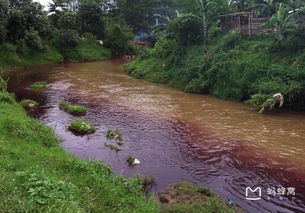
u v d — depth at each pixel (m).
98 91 23.62
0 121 11.93
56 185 6.43
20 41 39.59
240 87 20.19
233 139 13.51
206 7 26.86
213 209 7.64
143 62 32.75
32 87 24.67
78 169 8.50
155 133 14.21
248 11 28.78
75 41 46.88
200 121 16.09
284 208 8.44
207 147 12.62
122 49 53.72
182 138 13.60
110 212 6.45
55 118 16.34
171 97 21.62
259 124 15.60
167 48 29.45
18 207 5.27
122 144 12.79
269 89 17.97
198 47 26.70
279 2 26.69
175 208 7.46
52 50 44.47
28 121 13.51
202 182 9.79
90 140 13.22
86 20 54.16
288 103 18.27
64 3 52.12
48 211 5.31
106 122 15.83
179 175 10.23
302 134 14.12
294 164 11.14
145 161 11.23
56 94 22.47
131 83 27.16
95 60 47.91
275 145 12.84
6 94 17.84
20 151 9.04
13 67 36.25
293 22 20.95
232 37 24.42
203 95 22.38
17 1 42.66
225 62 21.86
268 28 24.28
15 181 6.25
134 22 63.56
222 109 18.50
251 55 21.64
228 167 10.87
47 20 45.28
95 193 7.17
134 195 7.97
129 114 17.33
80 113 17.30
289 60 19.66
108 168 9.49
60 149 11.30
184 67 25.70
